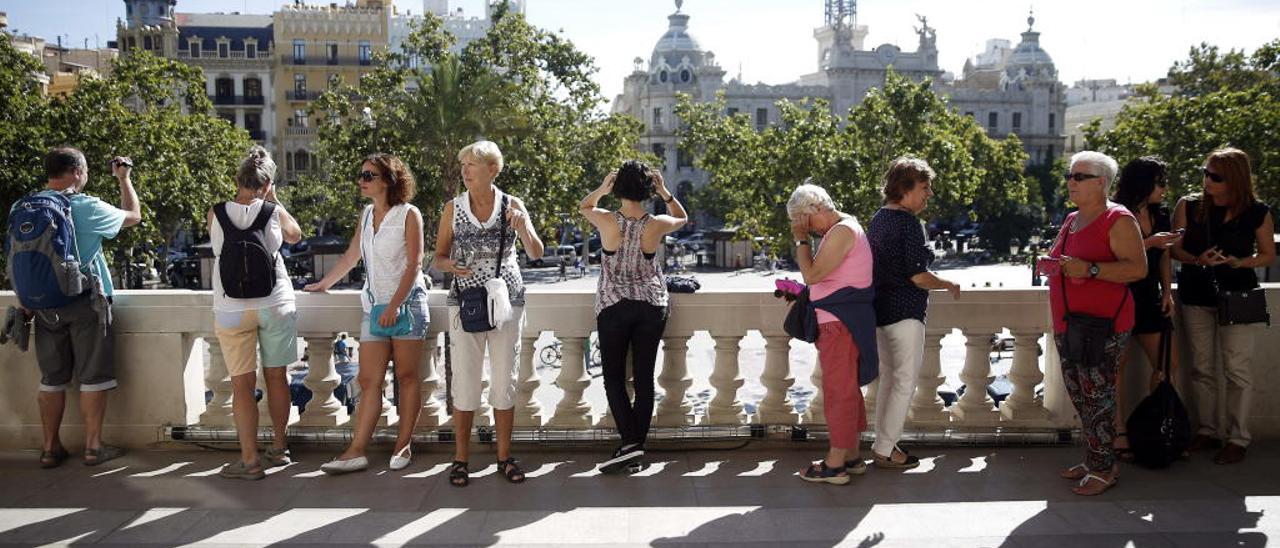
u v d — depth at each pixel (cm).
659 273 502
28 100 2905
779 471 511
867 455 540
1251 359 558
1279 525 424
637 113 10188
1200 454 533
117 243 2903
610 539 414
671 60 9750
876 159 4006
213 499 468
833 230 466
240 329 490
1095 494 467
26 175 2641
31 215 484
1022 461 524
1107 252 455
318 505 459
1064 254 478
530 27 3234
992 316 552
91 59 8600
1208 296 517
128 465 525
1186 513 441
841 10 14600
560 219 3572
